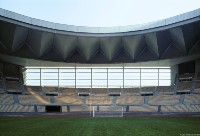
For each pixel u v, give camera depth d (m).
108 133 16.58
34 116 41.19
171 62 57.12
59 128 20.09
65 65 60.59
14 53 50.50
